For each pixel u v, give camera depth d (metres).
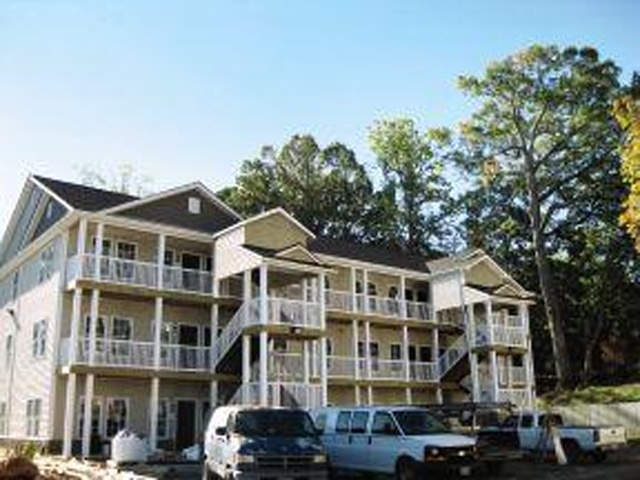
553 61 49.66
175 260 36.00
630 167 32.19
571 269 57.78
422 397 44.56
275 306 32.72
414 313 44.94
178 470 23.64
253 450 16.52
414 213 65.38
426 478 18.55
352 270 43.12
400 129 66.12
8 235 40.59
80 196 34.50
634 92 47.34
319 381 36.50
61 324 31.73
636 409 39.50
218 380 33.88
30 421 32.69
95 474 21.56
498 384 43.03
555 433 25.56
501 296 44.62
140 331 34.12
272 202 65.12
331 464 20.70
